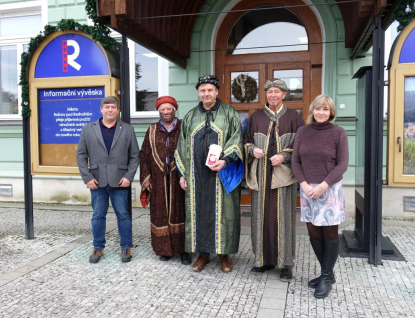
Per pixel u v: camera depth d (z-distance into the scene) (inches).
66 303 112.7
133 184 249.4
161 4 183.8
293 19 229.0
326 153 112.0
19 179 269.0
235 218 134.2
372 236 140.5
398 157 143.8
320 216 113.6
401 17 135.0
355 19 167.3
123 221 147.1
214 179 132.3
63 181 259.3
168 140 144.5
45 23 256.4
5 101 279.6
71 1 250.8
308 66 225.9
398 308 108.0
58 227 200.5
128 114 163.2
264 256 127.1
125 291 120.6
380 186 139.0
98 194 145.9
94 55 163.8
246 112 237.1
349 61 213.6
